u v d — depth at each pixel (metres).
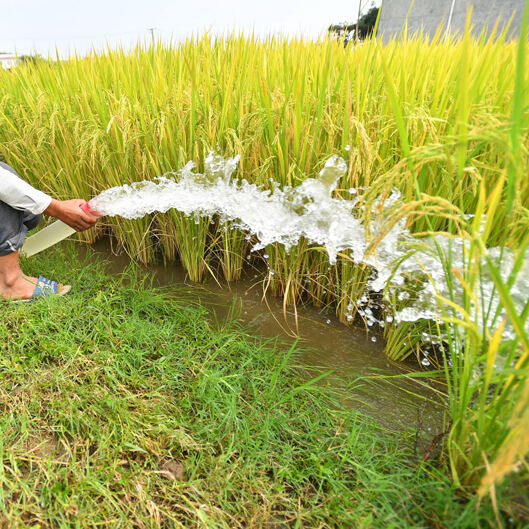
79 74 2.95
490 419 0.87
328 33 2.78
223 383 1.38
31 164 2.51
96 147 2.09
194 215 1.96
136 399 1.30
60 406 1.24
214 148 1.84
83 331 1.60
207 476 1.07
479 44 1.81
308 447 1.18
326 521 1.00
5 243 1.65
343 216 1.53
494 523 0.84
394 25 8.36
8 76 3.21
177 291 2.13
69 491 1.00
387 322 1.72
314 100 1.76
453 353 1.01
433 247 1.19
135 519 0.97
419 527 0.91
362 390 1.45
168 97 2.19
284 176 1.68
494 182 1.27
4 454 1.08
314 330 1.81
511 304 0.69
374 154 1.39
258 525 0.98
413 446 1.19
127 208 1.88
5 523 0.92
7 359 1.42
